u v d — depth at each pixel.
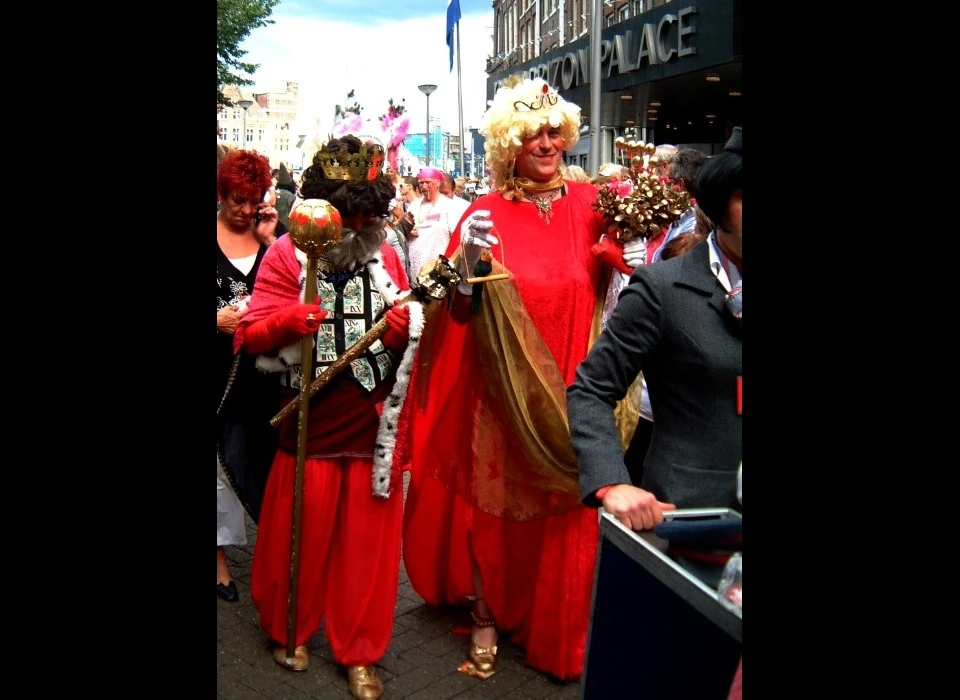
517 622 3.25
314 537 3.03
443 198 7.54
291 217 2.81
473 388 3.17
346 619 3.00
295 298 3.00
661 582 1.46
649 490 1.96
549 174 3.18
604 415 1.92
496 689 3.05
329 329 2.97
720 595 1.32
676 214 3.07
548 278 3.08
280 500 3.09
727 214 1.77
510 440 3.09
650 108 18.36
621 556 1.61
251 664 3.16
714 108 18.22
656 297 1.89
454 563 3.51
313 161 2.98
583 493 1.83
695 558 1.49
